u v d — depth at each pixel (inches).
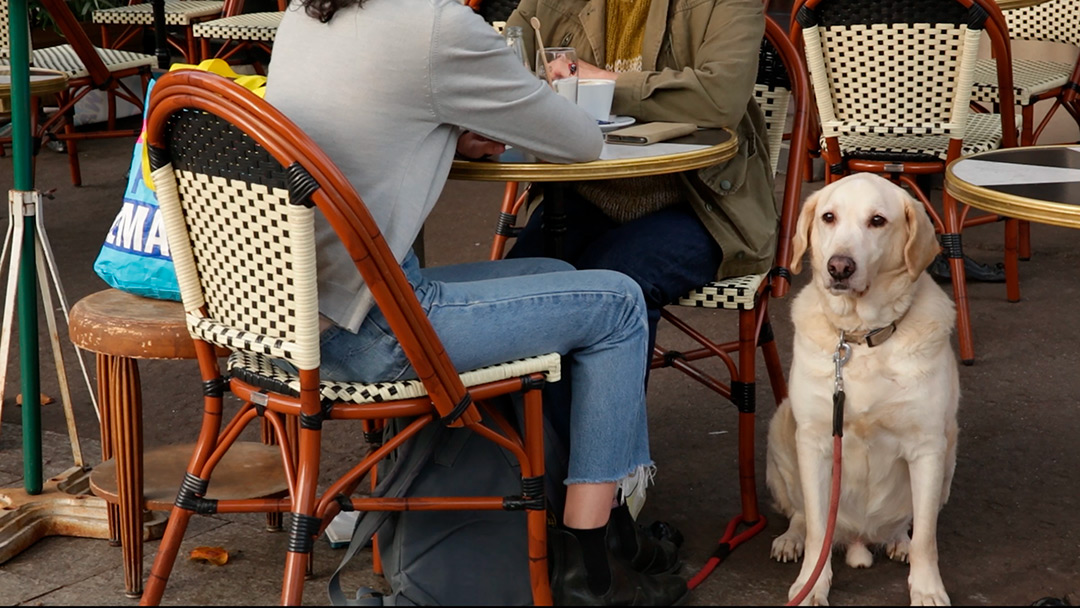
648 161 93.2
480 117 83.2
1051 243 201.8
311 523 79.5
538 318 84.6
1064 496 114.0
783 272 113.3
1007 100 156.5
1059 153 104.3
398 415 81.4
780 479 108.1
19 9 106.7
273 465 107.1
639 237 105.9
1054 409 135.3
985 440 127.8
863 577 100.7
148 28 260.2
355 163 79.1
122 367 93.5
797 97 117.8
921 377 91.9
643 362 89.7
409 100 79.8
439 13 79.4
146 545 107.4
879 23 144.0
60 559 105.1
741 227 108.0
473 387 83.2
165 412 144.0
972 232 209.8
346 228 71.5
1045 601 90.7
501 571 90.3
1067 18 196.1
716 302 106.7
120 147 304.2
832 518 92.4
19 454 128.6
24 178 110.4
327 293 79.2
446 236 219.1
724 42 110.4
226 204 77.4
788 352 158.9
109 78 198.5
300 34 82.2
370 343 80.1
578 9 122.8
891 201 91.8
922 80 145.2
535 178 91.5
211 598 97.4
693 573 101.1
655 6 116.5
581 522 88.8
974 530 107.7
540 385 84.5
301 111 79.7
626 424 88.8
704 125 109.8
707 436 132.0
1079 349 153.3
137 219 97.7
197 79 73.3
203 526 111.1
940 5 139.8
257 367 84.6
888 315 92.3
